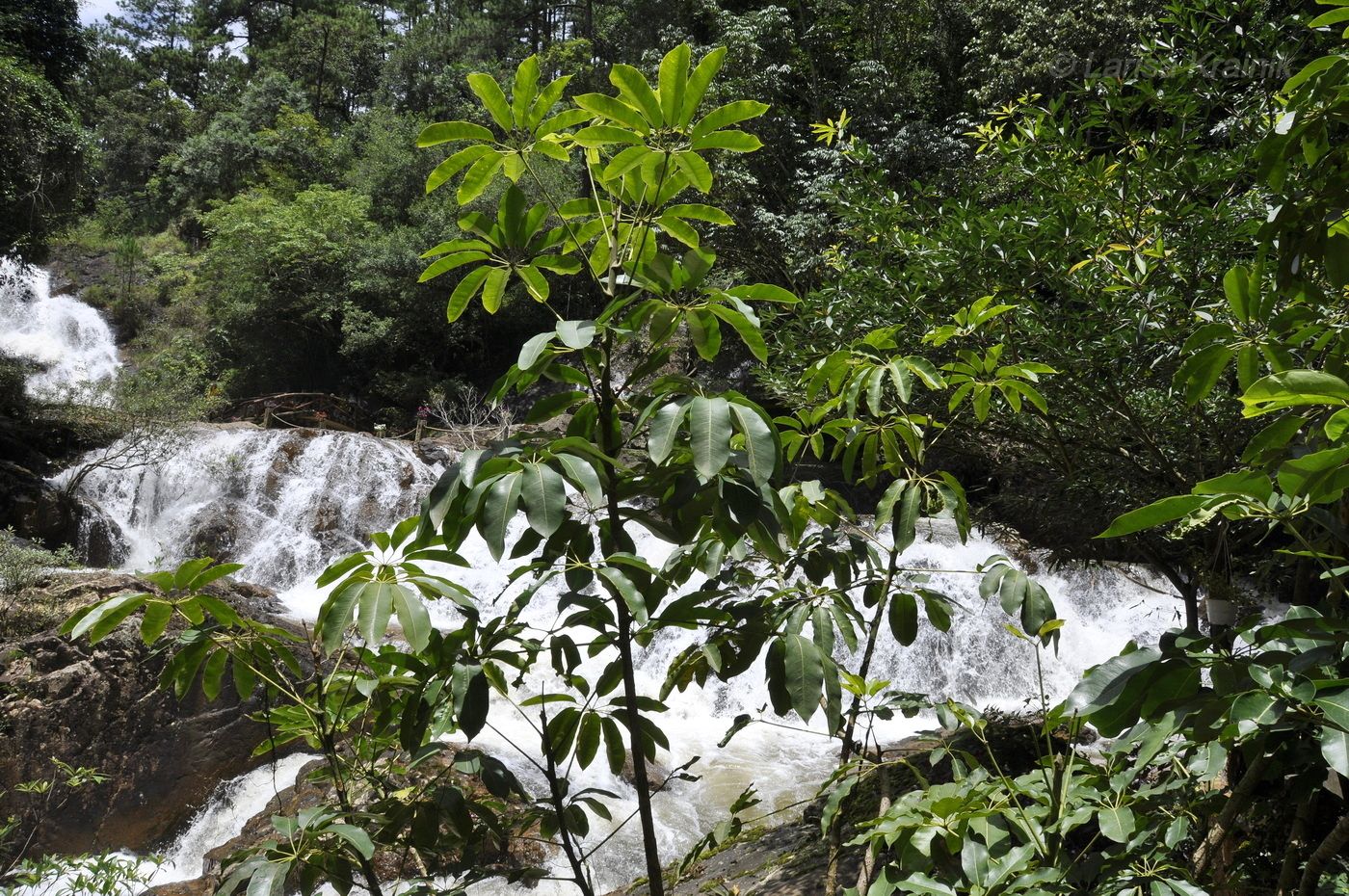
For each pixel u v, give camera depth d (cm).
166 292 3225
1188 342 202
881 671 1193
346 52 5009
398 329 2784
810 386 257
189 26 5666
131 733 862
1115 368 517
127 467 1677
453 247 214
